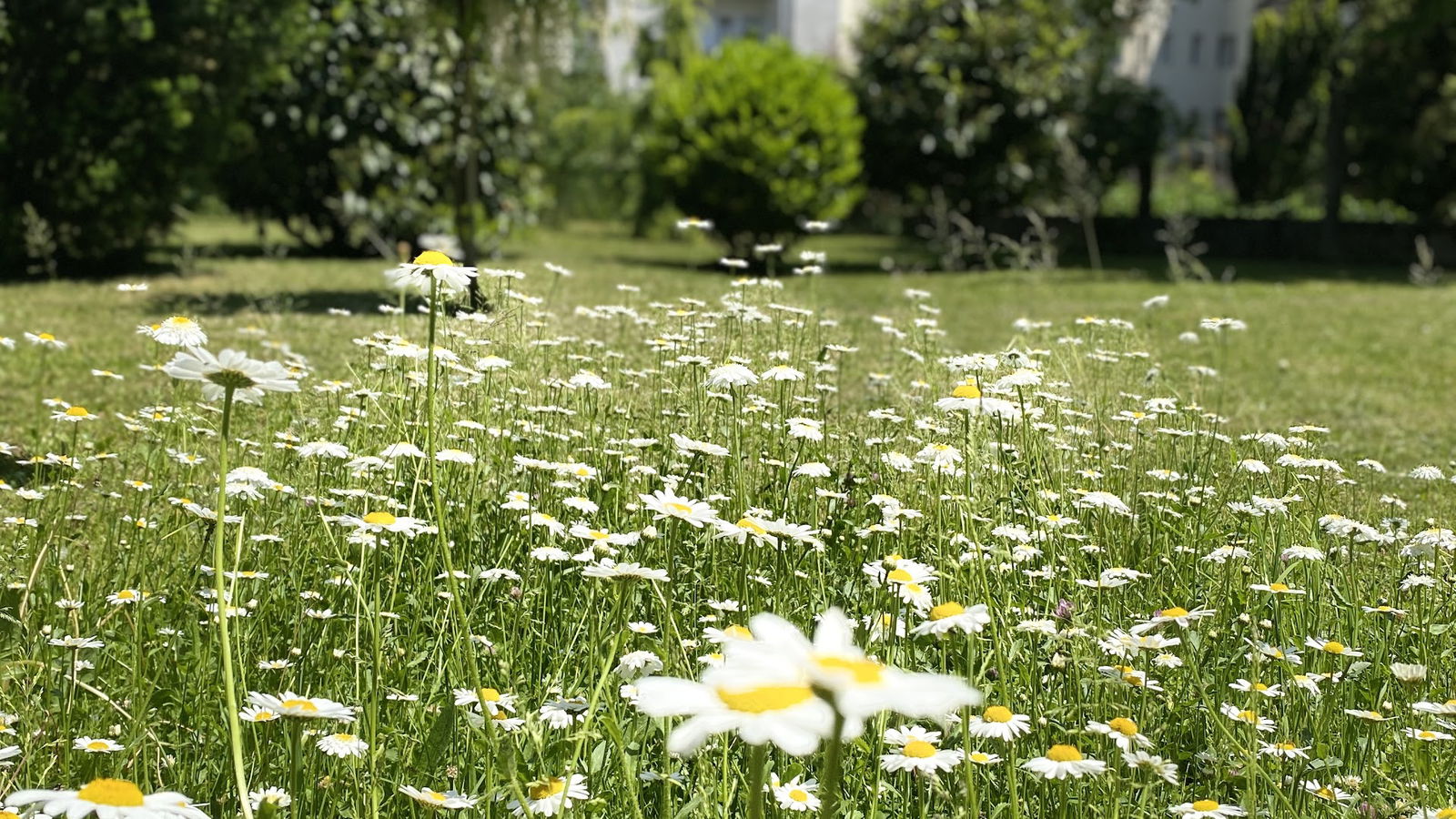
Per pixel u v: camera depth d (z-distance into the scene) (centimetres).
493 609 255
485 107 1491
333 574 254
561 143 2706
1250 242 2205
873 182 1908
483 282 322
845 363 601
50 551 275
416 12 1422
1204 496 334
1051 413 337
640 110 2673
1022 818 195
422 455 248
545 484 298
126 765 191
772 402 340
